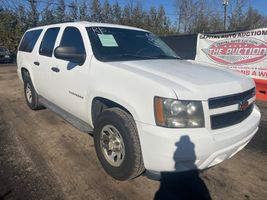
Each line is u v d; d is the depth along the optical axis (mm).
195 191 3105
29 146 4195
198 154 2592
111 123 3094
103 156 3359
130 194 3027
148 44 4238
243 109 2990
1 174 3365
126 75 2980
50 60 4543
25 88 6160
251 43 7801
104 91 3195
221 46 8641
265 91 7633
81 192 3047
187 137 2547
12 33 28750
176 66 3402
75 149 4098
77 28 4062
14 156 3850
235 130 2867
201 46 9289
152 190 3104
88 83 3512
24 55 5930
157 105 2623
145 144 2713
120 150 3105
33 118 5570
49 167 3561
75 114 4090
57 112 4562
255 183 3299
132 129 2887
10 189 3070
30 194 2992
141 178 3332
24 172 3422
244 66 8078
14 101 7129
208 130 2646
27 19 27047
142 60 3602
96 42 3732
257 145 4438
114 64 3283
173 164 2596
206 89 2693
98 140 3385
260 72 7684
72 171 3469
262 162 3842
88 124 3846
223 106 2760
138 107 2771
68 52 3689
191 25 30344
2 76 12633
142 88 2773
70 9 28594
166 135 2555
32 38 5809
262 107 6926
